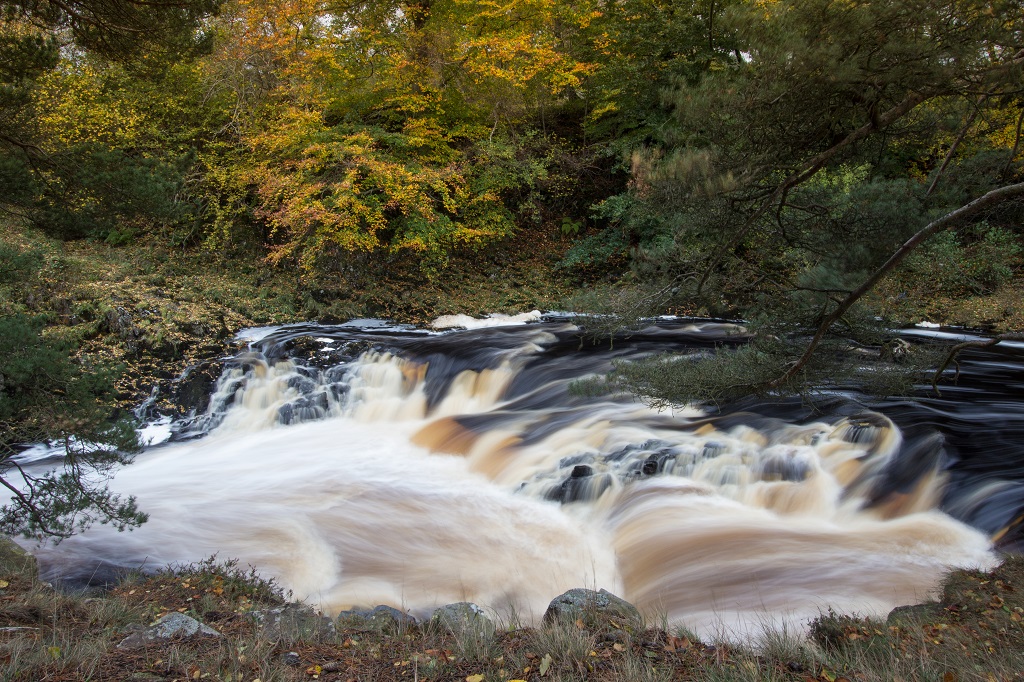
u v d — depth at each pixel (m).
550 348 15.11
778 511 8.60
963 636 5.12
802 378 8.13
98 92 18.81
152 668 4.29
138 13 8.45
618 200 21.36
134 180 8.94
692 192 7.06
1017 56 6.10
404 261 20.52
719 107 6.62
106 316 14.70
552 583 7.54
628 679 4.04
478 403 13.34
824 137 6.92
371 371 14.23
